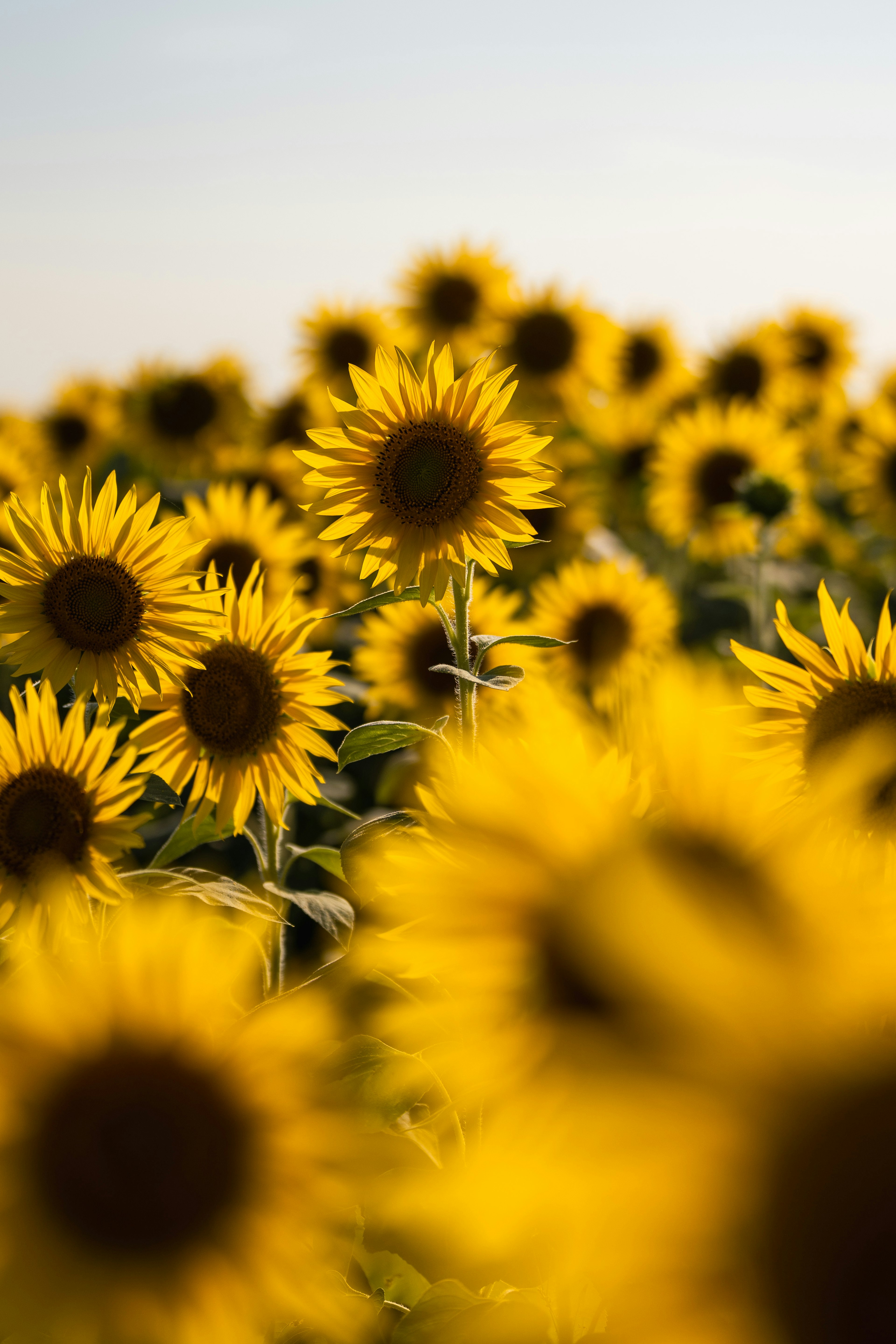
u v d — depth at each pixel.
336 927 2.51
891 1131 0.64
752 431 5.01
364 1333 2.09
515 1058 0.88
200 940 1.68
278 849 2.61
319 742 2.62
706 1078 0.65
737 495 4.90
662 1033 0.67
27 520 2.54
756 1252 0.64
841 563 5.71
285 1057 1.66
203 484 5.51
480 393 2.52
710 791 1.07
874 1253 0.63
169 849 2.59
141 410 5.50
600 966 0.74
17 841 2.46
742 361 5.93
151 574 2.55
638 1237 0.64
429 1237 2.02
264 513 3.27
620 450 5.79
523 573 4.73
